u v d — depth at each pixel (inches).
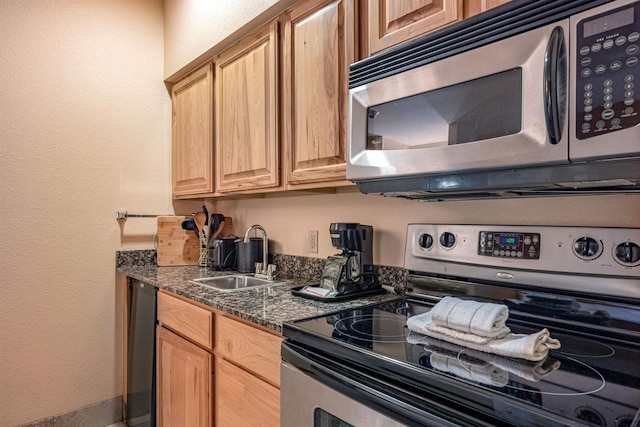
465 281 49.5
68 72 86.4
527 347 30.5
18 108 80.4
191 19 88.3
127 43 94.7
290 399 40.3
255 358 50.0
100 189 90.5
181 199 100.9
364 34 53.7
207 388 59.6
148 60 97.9
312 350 39.0
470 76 37.1
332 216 72.4
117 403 92.0
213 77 85.3
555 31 31.7
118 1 93.4
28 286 81.4
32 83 82.0
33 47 82.1
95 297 89.5
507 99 34.9
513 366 29.7
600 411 22.8
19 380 80.3
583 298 40.2
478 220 52.1
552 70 31.7
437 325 36.6
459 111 38.4
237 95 77.4
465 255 49.6
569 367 29.9
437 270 52.4
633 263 37.7
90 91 89.3
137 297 83.5
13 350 79.7
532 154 33.0
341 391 33.9
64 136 85.8
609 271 38.9
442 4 43.3
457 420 26.0
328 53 57.9
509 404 23.9
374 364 32.1
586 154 30.3
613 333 38.0
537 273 43.4
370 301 55.1
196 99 90.7
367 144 46.6
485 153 36.1
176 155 99.0
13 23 79.9
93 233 89.4
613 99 29.1
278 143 67.3
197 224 95.8
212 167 85.4
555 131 31.7
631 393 25.3
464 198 52.0
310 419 37.6
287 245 82.3
